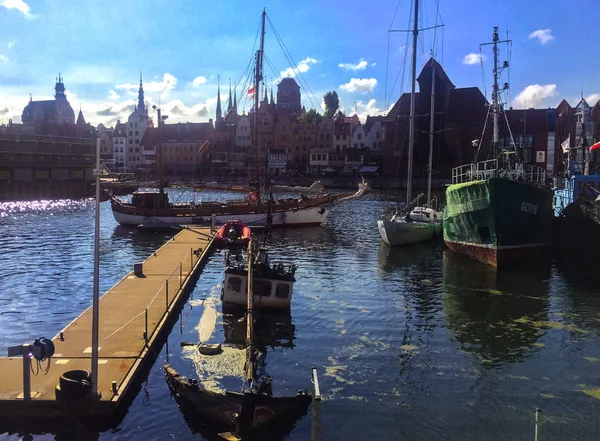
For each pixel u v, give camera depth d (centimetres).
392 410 1560
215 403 1428
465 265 3812
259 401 1410
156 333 1972
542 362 1939
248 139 16988
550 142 12169
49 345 1411
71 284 3186
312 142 16450
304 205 6362
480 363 1927
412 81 5141
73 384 1402
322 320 2433
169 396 1592
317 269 3681
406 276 3434
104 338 1900
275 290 2492
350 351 2036
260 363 1892
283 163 16062
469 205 3788
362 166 15850
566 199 4916
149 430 1413
